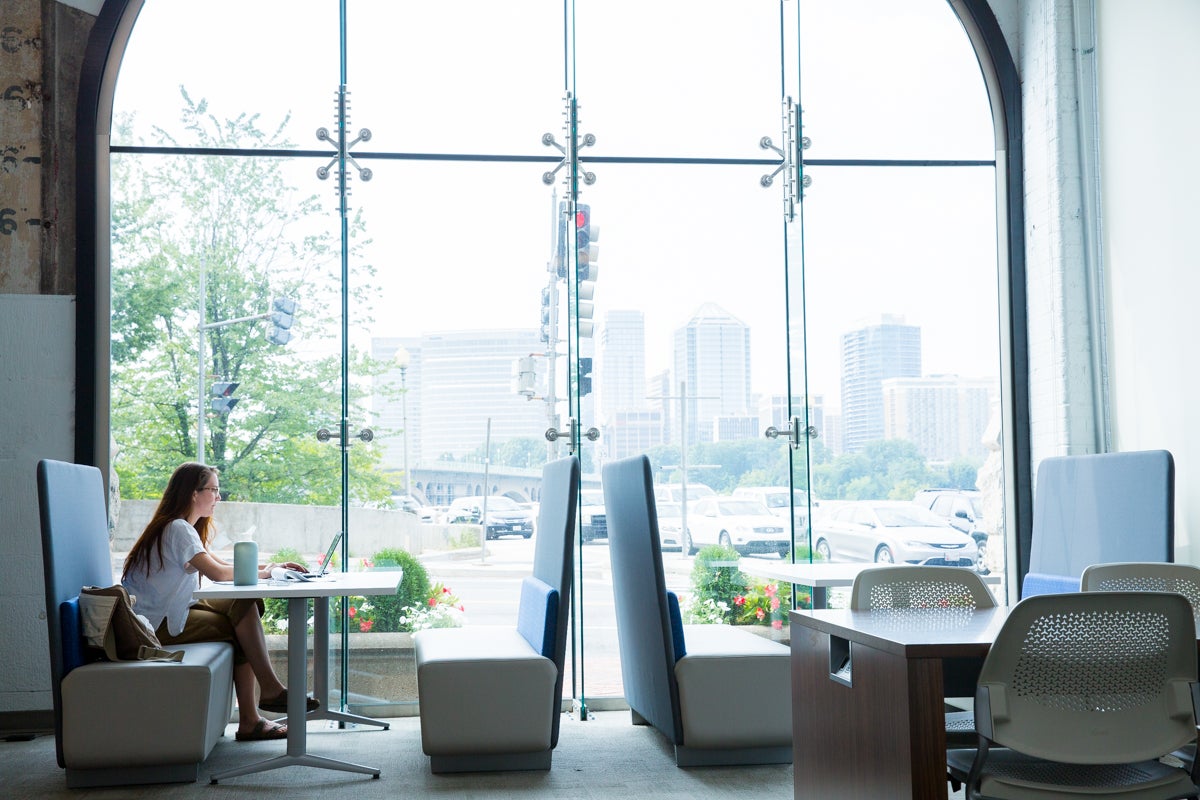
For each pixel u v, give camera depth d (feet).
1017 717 7.64
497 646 15.01
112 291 18.12
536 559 17.61
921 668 7.89
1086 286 18.83
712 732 14.06
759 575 17.60
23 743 16.33
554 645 14.37
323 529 18.39
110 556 16.17
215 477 16.16
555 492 15.87
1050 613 7.51
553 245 19.20
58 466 14.03
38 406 17.58
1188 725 7.64
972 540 19.83
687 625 17.94
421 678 13.84
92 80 18.11
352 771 13.85
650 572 14.39
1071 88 19.03
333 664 18.01
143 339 18.19
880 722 8.36
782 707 14.23
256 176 18.69
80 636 13.67
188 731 13.42
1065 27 19.06
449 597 18.53
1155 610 7.51
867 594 10.84
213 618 16.01
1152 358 17.31
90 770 13.42
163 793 13.14
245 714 16.16
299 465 18.44
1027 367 19.89
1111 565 10.63
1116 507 15.55
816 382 19.77
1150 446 17.39
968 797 8.09
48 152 17.93
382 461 18.62
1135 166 17.67
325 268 18.74
